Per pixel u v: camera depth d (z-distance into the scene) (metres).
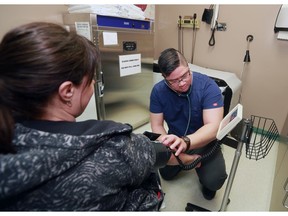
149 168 0.49
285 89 2.13
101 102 1.89
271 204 1.34
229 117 0.89
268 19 2.03
